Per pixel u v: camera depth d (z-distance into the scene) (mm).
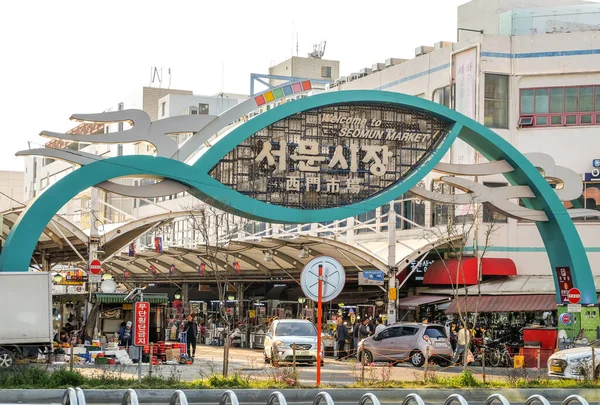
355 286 50531
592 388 25188
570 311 34781
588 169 47344
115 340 36406
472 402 23406
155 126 30312
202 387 23141
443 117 33906
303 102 31906
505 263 46312
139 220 37562
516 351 40750
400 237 52750
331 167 32562
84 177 28984
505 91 48188
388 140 33500
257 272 53062
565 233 35844
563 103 47781
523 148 47844
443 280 46594
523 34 51594
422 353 36281
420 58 52312
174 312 60938
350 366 33344
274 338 36188
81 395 12602
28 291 27938
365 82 57281
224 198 30750
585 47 47656
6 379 22703
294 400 22891
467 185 35062
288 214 31609
